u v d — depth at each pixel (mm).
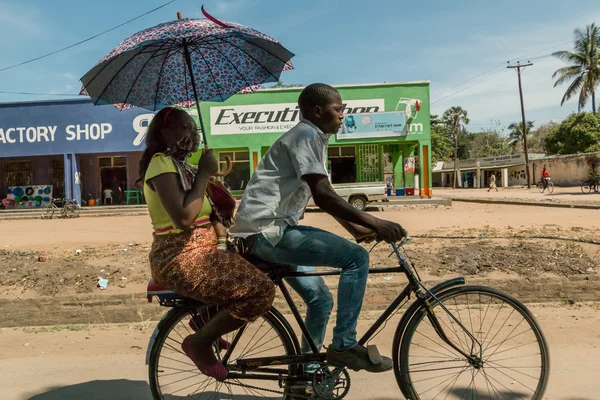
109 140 25156
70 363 4484
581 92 46562
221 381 3184
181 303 3135
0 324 6184
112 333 5566
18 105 25172
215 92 3727
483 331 4301
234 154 24578
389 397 3594
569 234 9070
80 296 6293
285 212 2996
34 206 25891
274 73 3703
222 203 3119
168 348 3262
